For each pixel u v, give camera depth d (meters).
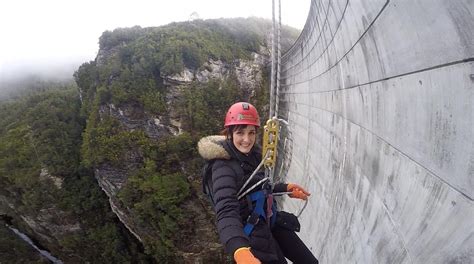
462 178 2.44
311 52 14.22
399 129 4.03
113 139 54.50
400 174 3.97
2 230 71.75
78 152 66.31
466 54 2.38
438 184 2.89
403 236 3.59
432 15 2.85
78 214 63.34
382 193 4.65
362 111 6.09
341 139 8.40
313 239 10.42
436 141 2.93
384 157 4.70
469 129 2.35
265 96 68.62
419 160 3.36
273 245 2.76
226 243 2.26
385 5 4.03
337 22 7.36
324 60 10.80
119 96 55.41
